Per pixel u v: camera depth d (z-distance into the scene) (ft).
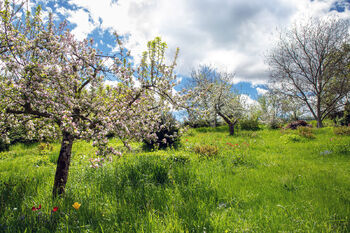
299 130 49.11
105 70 14.71
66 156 13.73
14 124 14.37
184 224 9.64
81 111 14.44
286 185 16.01
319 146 33.19
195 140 45.62
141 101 16.97
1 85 12.14
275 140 43.93
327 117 75.00
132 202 12.06
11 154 32.89
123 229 8.92
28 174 19.20
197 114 16.97
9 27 12.76
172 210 10.72
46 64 12.98
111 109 14.49
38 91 12.41
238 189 15.20
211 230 9.37
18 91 12.24
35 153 33.30
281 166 22.36
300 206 12.27
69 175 17.87
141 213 10.52
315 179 17.56
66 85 13.58
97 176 16.87
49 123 15.25
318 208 11.94
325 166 22.40
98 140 12.50
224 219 9.99
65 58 14.16
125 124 13.92
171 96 16.74
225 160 24.52
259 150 33.19
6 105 12.58
